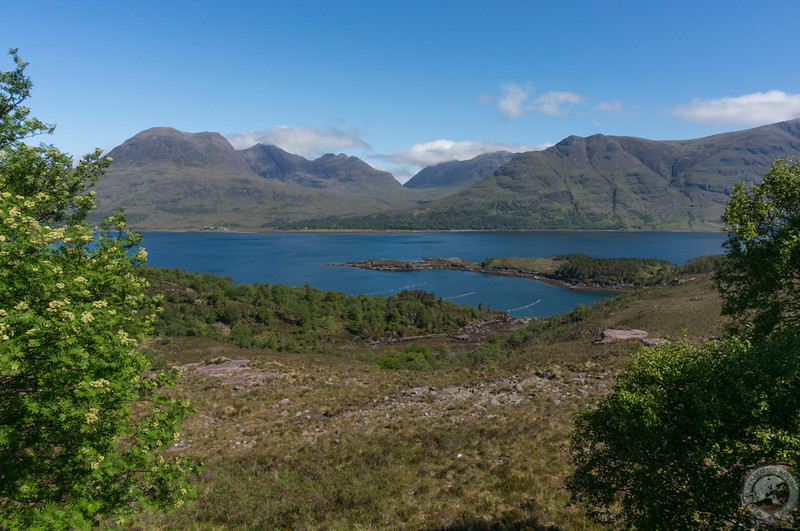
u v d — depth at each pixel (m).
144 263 13.23
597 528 13.47
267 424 28.06
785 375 8.22
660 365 10.48
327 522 15.32
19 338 8.30
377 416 29.12
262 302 136.50
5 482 8.77
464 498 16.50
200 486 17.95
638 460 9.84
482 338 126.50
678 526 8.94
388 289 198.50
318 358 65.88
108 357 9.83
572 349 54.78
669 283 116.69
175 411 11.57
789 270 13.77
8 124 12.88
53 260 10.62
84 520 8.90
